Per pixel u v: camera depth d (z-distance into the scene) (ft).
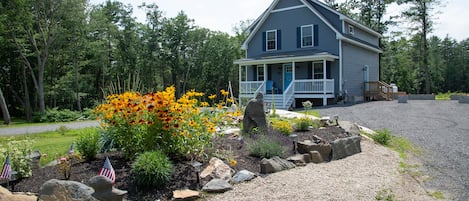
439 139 26.84
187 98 16.71
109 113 16.20
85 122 56.13
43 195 11.55
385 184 15.51
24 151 14.88
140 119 15.74
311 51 65.00
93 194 11.34
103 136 18.75
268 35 72.43
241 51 137.69
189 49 136.46
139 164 13.46
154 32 127.03
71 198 11.25
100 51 100.89
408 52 144.36
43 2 74.18
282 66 68.80
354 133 25.70
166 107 15.62
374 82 70.49
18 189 12.88
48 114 66.64
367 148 23.53
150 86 127.65
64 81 92.79
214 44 136.77
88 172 14.52
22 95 97.25
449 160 20.39
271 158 17.74
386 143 25.46
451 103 53.26
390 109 47.01
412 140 26.84
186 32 132.46
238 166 16.67
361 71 73.31
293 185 14.74
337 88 63.26
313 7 65.26
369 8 107.14
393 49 130.00
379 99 69.31
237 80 136.67
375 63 83.30
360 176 16.71
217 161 16.07
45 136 34.24
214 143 19.86
